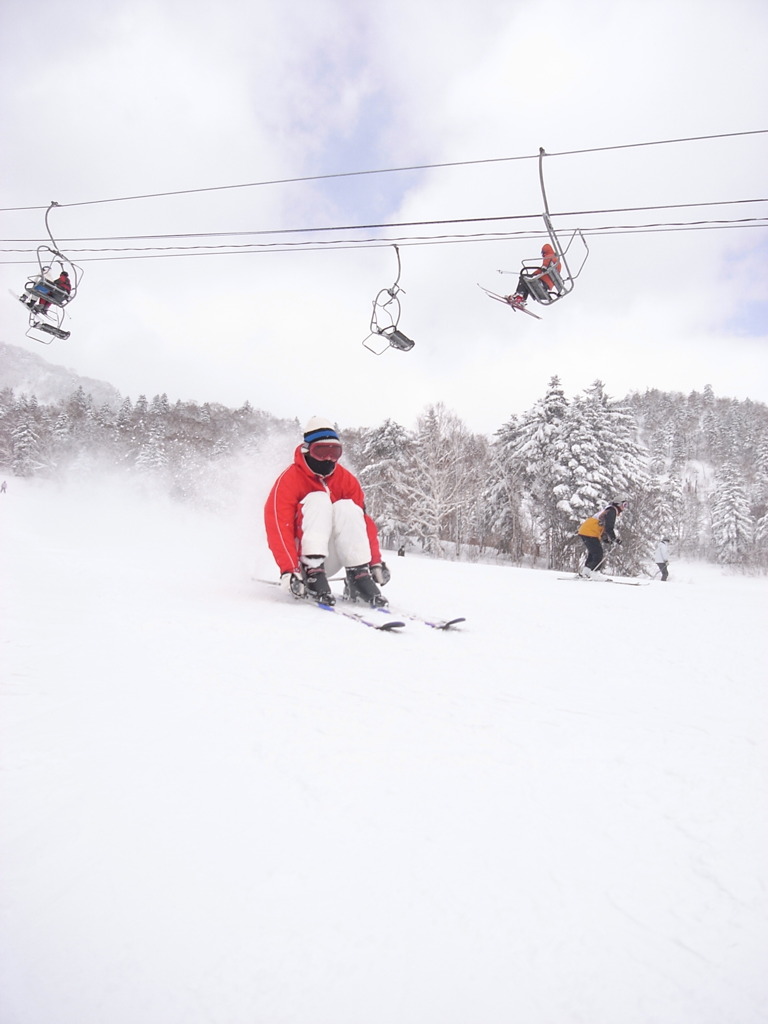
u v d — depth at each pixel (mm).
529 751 1971
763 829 1521
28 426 82062
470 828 1466
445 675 2912
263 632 3668
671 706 2557
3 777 1562
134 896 1146
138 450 69438
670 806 1630
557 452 40562
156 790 1550
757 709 2547
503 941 1090
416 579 8797
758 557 49062
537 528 46531
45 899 1124
